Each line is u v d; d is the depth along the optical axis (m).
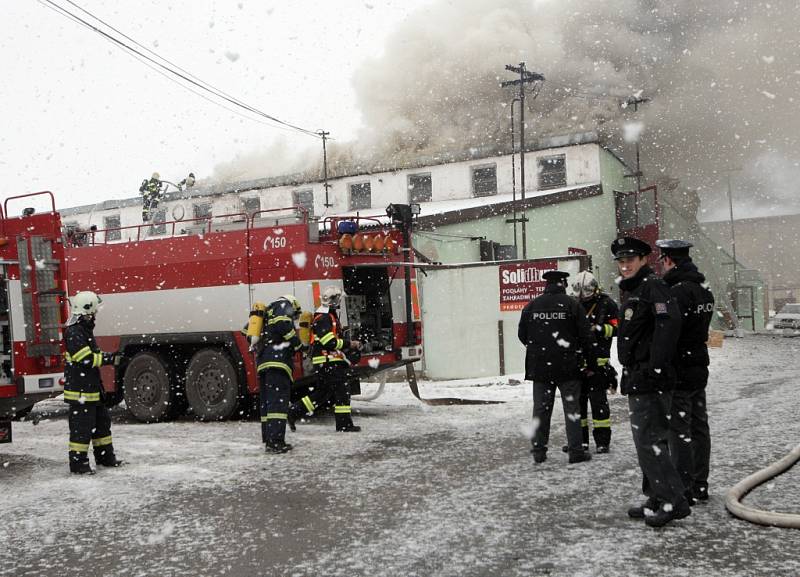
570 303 6.73
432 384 14.27
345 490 6.02
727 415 9.10
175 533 4.97
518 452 7.35
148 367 11.03
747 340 29.47
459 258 22.14
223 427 10.08
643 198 31.27
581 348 6.82
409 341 11.21
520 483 6.00
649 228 30.69
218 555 4.47
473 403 11.43
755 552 4.14
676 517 4.69
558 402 11.08
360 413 10.88
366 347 10.66
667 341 4.62
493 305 14.66
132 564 4.37
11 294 7.56
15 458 8.16
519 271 14.45
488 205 24.55
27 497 6.20
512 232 25.70
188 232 11.08
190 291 10.72
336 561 4.26
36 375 7.69
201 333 10.58
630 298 4.86
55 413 9.02
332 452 7.82
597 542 4.41
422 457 7.30
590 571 3.93
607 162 30.83
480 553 4.30
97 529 5.15
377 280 11.08
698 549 4.22
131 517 5.43
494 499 5.52
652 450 4.70
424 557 4.27
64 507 5.81
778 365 16.41
